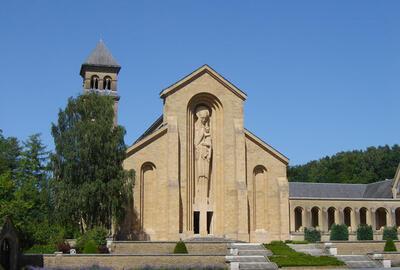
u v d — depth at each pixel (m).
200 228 61.47
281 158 64.88
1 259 41.78
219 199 62.72
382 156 141.00
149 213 59.66
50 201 58.44
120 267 45.78
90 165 54.81
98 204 54.09
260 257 49.69
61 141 55.62
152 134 60.72
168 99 62.25
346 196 98.00
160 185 60.19
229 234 61.28
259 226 63.19
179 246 50.56
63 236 52.06
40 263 44.09
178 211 59.31
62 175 55.34
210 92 63.84
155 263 46.72
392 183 93.56
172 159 60.38
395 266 52.06
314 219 89.44
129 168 59.34
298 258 48.62
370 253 53.34
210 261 47.91
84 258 45.28
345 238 70.50
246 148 64.19
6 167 74.06
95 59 86.50
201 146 63.28
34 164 80.25
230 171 62.91
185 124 62.31
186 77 63.16
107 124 56.66
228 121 64.06
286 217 63.25
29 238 51.00
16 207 52.88
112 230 56.31
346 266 48.09
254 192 63.84
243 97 64.81
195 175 62.75
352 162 147.38
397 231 76.12
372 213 84.75
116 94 85.25
